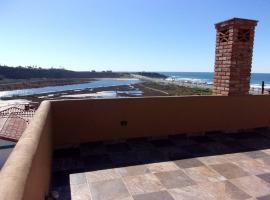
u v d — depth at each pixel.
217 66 5.47
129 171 3.49
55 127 4.21
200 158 3.99
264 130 5.59
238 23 4.86
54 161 3.80
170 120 4.92
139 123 4.73
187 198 2.81
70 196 2.82
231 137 5.09
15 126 9.66
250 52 5.19
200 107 5.09
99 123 4.47
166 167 3.63
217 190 2.99
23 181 1.21
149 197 2.82
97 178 3.27
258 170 3.56
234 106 5.33
